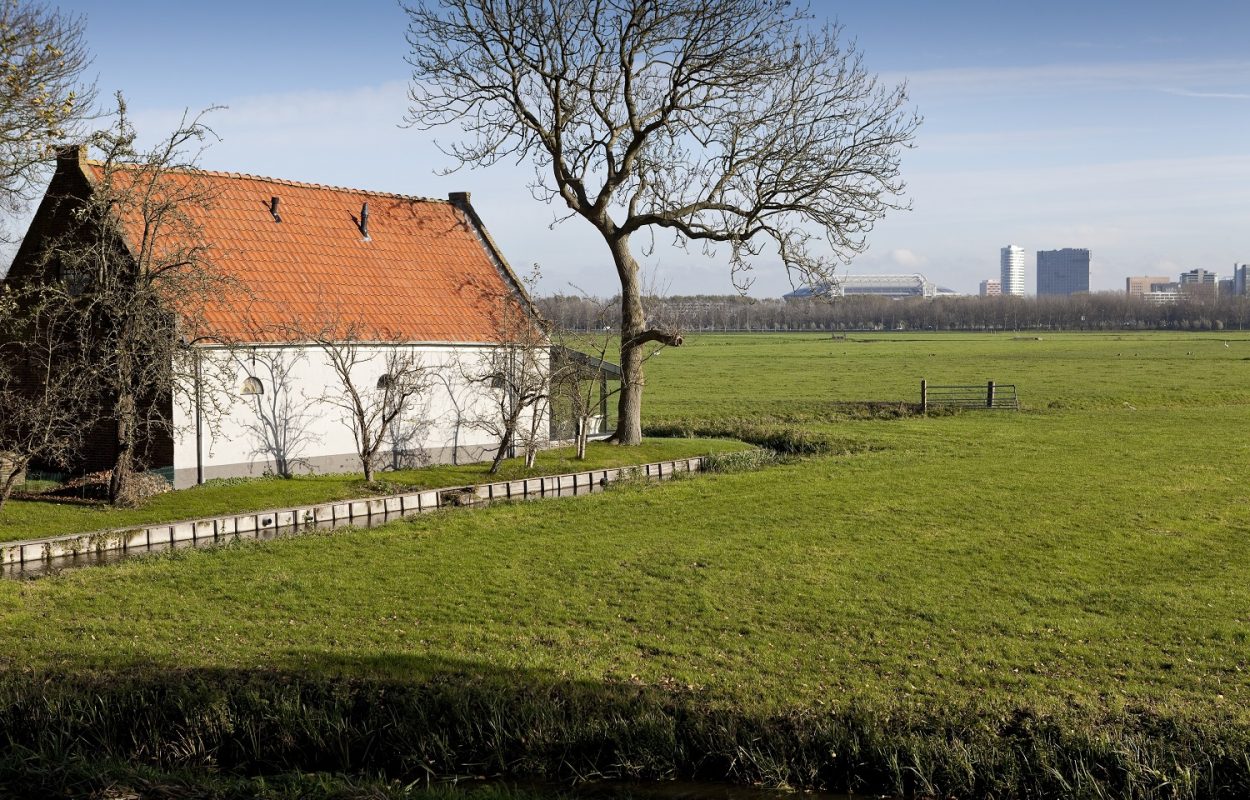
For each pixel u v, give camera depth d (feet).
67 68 96.58
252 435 93.50
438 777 38.47
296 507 83.87
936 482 96.22
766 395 204.03
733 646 48.93
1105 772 36.11
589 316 124.77
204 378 86.28
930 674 45.03
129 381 79.15
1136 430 140.36
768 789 37.42
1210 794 34.91
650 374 261.65
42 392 91.56
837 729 38.63
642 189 116.78
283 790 35.27
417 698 41.01
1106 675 44.98
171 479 87.97
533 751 38.99
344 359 95.76
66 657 46.14
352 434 101.04
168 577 61.57
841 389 215.92
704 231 112.68
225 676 43.21
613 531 75.92
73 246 82.79
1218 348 358.02
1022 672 45.37
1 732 39.50
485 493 96.48
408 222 117.91
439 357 106.93
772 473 103.86
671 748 38.47
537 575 62.54
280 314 96.78
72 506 78.74
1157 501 85.40
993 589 58.75
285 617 53.52
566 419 120.06
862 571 62.90
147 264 78.43
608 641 49.70
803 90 112.27
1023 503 84.89
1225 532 73.51
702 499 89.15
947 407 171.94
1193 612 53.93
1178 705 41.19
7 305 79.92
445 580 61.16
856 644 49.14
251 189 106.73
